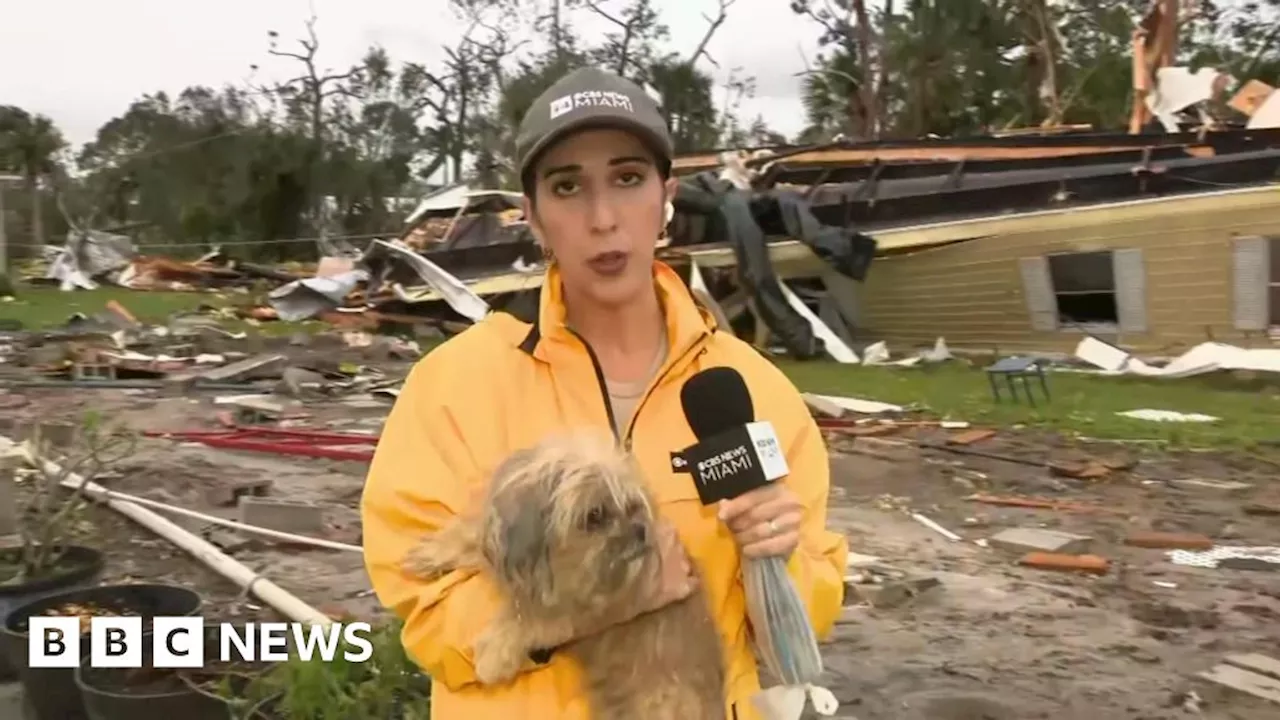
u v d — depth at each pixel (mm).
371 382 24875
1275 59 55125
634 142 2664
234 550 10141
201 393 23484
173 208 84625
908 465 15914
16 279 59469
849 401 21875
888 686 7430
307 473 14477
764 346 31156
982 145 31094
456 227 37281
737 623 2697
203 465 14609
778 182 33656
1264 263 25531
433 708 2678
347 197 84562
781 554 2512
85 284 58562
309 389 23578
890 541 11672
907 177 31781
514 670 2404
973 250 29703
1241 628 8820
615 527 2252
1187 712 7090
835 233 29797
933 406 21344
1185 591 9867
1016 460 16141
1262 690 7383
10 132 93062
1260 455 16531
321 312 38000
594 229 2666
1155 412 20312
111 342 31516
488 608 2438
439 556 2510
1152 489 14414
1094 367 27188
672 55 72312
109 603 6926
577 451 2346
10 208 92188
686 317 2789
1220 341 26188
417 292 36031
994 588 9883
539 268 33625
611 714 2416
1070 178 28516
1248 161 26141
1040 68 54469
